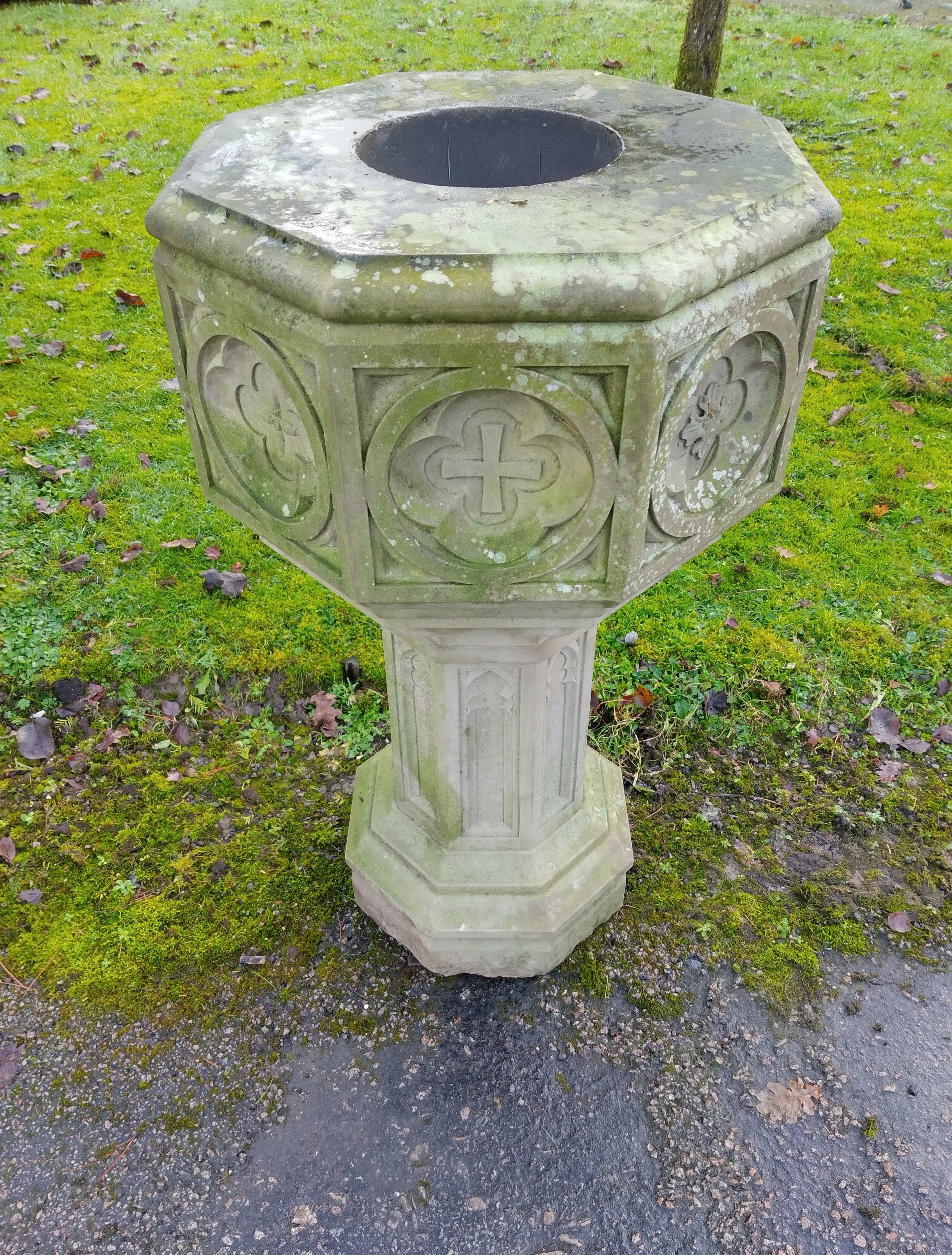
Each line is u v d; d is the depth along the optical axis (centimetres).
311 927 217
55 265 457
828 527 328
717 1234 167
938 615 293
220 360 146
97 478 333
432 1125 183
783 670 273
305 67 648
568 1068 192
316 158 154
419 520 133
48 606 284
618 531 133
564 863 206
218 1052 194
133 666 268
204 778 247
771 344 144
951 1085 188
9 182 523
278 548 163
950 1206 170
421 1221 169
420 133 181
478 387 120
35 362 392
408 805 212
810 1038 196
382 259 116
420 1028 199
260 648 276
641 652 278
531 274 114
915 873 227
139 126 580
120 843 232
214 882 225
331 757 255
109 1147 179
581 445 125
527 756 189
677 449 138
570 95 190
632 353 117
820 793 246
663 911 220
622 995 204
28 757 248
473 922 199
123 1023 199
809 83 631
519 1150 179
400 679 190
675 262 119
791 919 218
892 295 438
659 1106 185
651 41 672
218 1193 173
